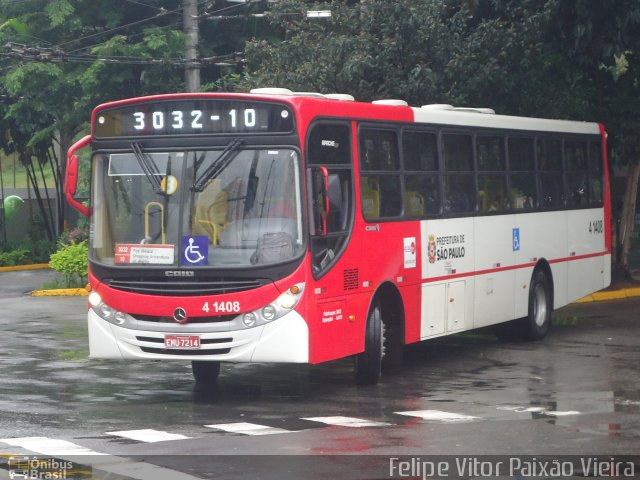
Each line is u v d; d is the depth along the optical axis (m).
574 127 23.80
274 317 14.75
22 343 22.30
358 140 16.38
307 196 14.91
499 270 20.52
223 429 13.10
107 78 40.47
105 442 12.28
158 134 15.37
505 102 30.03
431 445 12.05
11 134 52.62
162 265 15.08
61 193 54.38
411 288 17.64
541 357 19.72
